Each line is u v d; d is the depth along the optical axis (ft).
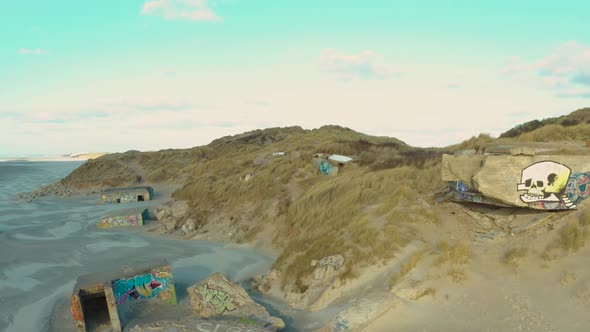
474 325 35.68
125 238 104.68
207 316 48.16
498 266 43.68
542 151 56.90
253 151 232.73
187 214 123.24
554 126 76.79
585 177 46.96
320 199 89.76
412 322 37.83
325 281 52.95
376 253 53.72
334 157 119.85
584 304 34.24
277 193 108.58
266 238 90.43
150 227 116.78
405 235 55.83
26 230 118.01
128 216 120.06
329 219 75.97
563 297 36.09
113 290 51.85
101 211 151.53
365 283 49.70
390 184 80.12
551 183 47.50
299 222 86.48
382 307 40.40
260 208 105.60
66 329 49.83
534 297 37.32
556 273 39.34
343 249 57.41
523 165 47.80
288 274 60.44
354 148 143.02
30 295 63.87
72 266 79.46
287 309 50.55
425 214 59.57
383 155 124.77
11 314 56.18
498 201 49.88
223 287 50.80
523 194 48.01
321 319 44.88
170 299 55.52
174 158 275.80
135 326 45.96
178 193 157.89
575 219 45.21
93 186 230.48
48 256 87.40
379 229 59.00
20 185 292.20
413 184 76.07
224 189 128.47
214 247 90.99
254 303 48.93
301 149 160.66
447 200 62.18
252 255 81.66
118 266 78.33
